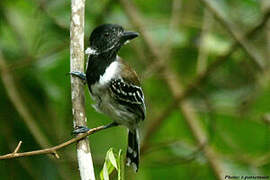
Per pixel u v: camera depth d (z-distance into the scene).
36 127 10.22
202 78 11.30
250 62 12.37
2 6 11.18
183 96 11.19
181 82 12.69
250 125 11.41
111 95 8.62
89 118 11.42
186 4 13.09
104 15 11.66
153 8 13.13
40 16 11.30
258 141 11.45
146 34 11.73
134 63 12.12
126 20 12.12
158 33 12.31
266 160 10.88
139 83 9.11
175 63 12.80
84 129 7.34
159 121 11.17
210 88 12.49
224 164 10.88
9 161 10.50
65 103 11.18
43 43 11.32
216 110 11.48
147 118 12.21
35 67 10.87
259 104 11.63
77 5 7.68
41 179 10.39
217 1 11.59
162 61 11.53
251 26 12.07
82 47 7.65
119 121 9.12
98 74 8.47
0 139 10.68
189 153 11.12
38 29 11.36
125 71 8.84
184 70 12.85
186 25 12.27
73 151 11.09
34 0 11.50
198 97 12.16
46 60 11.00
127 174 11.21
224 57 11.27
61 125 11.13
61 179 10.52
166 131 11.96
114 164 6.53
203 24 12.12
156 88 12.59
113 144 11.48
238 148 11.33
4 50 11.29
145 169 11.27
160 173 11.32
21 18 11.46
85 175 7.03
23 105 10.74
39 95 11.01
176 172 11.30
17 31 11.08
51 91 10.91
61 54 11.07
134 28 11.72
